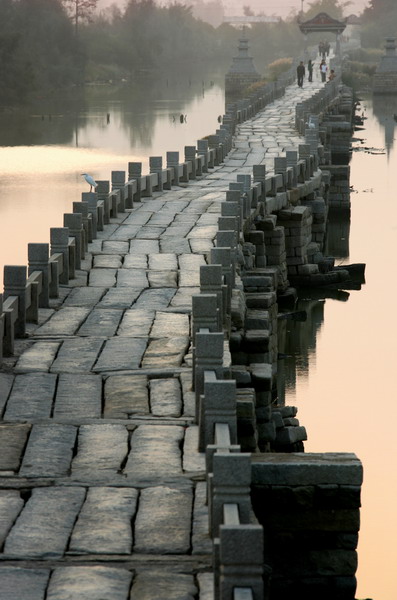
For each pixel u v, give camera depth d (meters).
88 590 29.44
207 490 34.91
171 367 50.47
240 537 26.61
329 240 143.12
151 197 109.62
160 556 31.75
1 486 36.53
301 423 73.38
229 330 58.69
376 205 169.50
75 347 54.41
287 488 37.91
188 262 76.81
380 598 49.03
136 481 37.06
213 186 118.69
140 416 43.91
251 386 56.56
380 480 63.09
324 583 38.66
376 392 81.19
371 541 55.25
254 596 26.69
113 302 64.81
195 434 41.81
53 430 41.88
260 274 86.31
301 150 125.81
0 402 45.38
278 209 112.31
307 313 106.62
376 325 102.19
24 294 56.34
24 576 30.23
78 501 35.41
